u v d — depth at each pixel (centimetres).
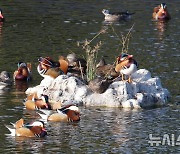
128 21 4234
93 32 3869
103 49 3444
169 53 3378
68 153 2133
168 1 4862
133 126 2391
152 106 2628
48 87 2708
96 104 2623
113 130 2347
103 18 4272
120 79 2712
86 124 2408
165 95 2681
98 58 3250
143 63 3181
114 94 2630
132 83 2664
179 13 4509
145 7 4656
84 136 2288
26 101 2583
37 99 2572
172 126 2395
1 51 3397
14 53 3362
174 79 2938
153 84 2692
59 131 2334
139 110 2577
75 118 2439
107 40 3672
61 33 3816
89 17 4284
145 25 4125
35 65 3181
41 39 3659
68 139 2256
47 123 2417
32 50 3422
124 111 2559
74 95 2650
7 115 2494
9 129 2298
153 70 3066
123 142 2239
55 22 4103
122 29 3991
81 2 4728
